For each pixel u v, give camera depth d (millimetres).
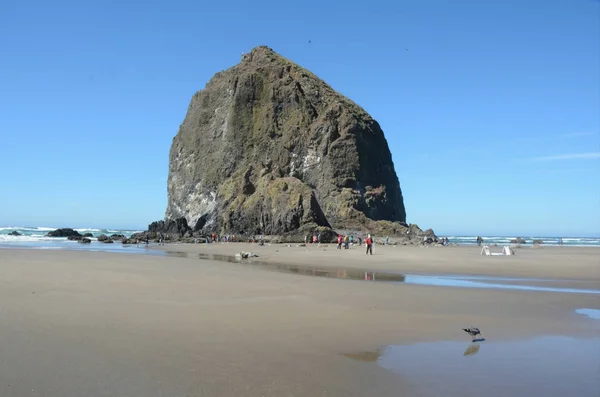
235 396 6125
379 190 99938
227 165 104500
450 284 19219
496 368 7539
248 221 84562
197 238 80938
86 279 17516
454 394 6379
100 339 8742
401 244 77438
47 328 9469
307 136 101750
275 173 96438
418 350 8578
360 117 107750
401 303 13695
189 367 7258
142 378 6699
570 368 7574
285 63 113562
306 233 76438
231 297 14141
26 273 19094
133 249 51250
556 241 127062
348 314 11805
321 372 7207
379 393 6363
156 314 11211
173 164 119812
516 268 27984
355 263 31594
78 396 5977
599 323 11094
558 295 15703
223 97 114562
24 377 6594
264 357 7910
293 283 18109
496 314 12125
